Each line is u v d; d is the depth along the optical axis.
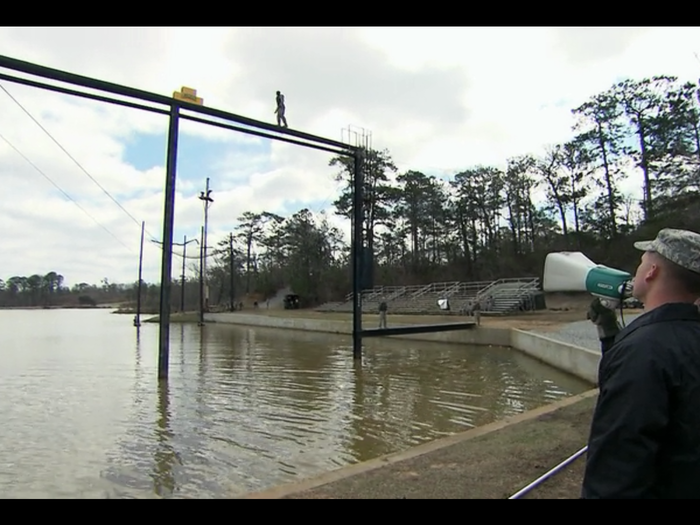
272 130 15.84
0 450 6.98
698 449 1.29
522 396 11.10
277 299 57.56
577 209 38.78
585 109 36.94
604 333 2.86
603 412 1.41
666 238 1.50
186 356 18.69
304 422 8.70
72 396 10.95
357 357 17.14
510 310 29.30
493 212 46.56
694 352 1.34
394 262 50.12
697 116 31.33
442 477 4.04
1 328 36.97
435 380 13.23
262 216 62.12
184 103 13.45
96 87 11.98
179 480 5.80
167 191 13.07
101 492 5.38
